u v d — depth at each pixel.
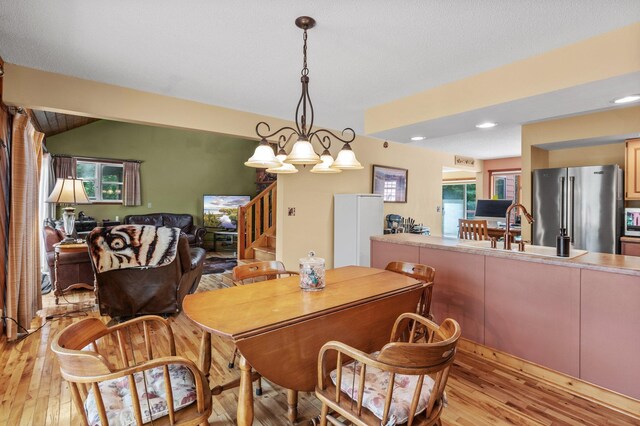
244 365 1.44
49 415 1.92
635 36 1.99
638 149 3.78
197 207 8.50
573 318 2.21
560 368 2.27
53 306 3.88
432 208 6.80
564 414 1.97
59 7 1.86
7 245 2.87
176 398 1.31
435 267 3.05
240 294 1.95
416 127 3.42
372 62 2.55
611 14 1.88
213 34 2.16
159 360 1.16
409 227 5.85
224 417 1.95
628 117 3.60
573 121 4.01
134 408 1.12
